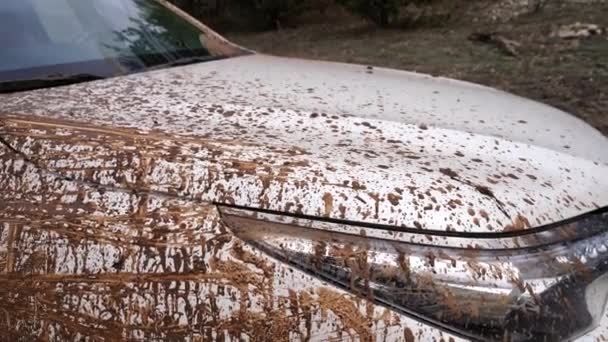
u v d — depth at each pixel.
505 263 1.45
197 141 1.64
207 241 1.46
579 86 6.35
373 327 1.38
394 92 2.31
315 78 2.43
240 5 15.61
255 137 1.71
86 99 2.00
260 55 3.04
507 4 12.02
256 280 1.42
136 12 2.96
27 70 2.29
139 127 1.74
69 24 2.58
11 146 1.67
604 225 1.68
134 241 1.48
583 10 10.81
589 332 1.49
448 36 10.45
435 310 1.40
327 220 1.46
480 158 1.75
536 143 1.94
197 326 1.42
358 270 1.41
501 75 7.20
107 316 1.47
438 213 1.47
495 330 1.40
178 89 2.12
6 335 1.58
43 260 1.54
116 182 1.56
